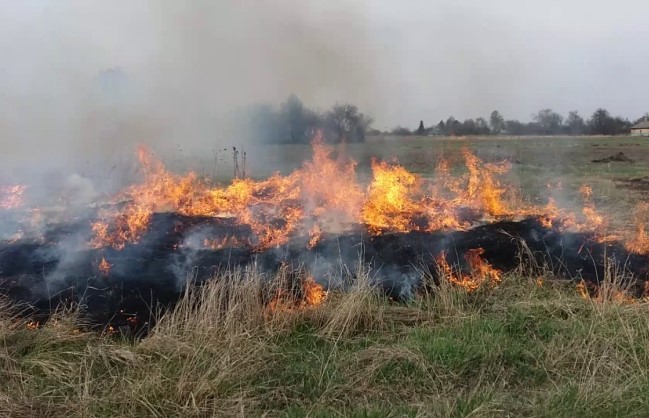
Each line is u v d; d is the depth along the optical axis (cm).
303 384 380
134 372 382
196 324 439
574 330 450
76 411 344
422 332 459
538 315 488
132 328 492
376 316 486
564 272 611
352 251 616
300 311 488
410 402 363
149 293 532
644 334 438
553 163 1906
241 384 372
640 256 637
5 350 400
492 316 489
